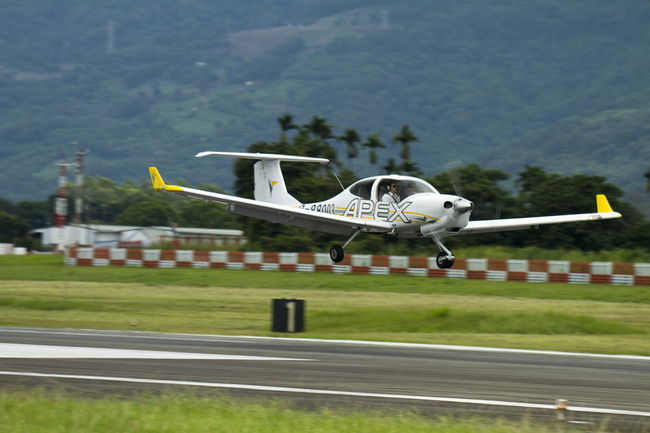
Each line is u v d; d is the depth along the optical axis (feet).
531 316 202.39
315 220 268.00
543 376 123.75
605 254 394.73
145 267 387.75
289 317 188.14
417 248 453.17
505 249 420.77
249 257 372.17
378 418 90.33
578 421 94.02
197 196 258.37
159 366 127.85
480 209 517.14
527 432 85.71
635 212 511.81
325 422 87.66
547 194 514.27
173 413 91.30
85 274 357.41
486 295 279.90
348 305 247.70
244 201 260.83
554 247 472.85
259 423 87.15
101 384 111.96
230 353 144.97
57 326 194.59
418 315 207.51
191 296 275.80
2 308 237.45
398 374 122.83
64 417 88.58
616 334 189.67
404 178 256.11
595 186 516.32
